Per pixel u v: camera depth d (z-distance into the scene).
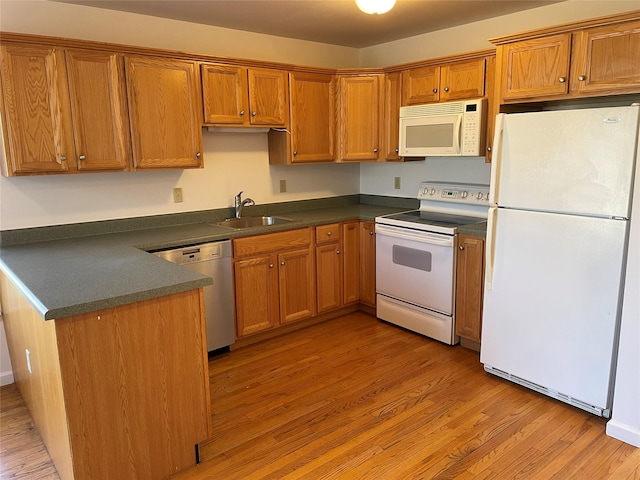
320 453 2.23
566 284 2.47
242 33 3.73
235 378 2.99
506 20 3.40
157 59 2.97
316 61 4.25
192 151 3.21
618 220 2.24
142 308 1.90
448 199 3.82
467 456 2.18
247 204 3.91
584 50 2.51
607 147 2.24
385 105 3.92
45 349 1.91
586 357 2.45
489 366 2.94
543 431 2.37
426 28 3.76
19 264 2.34
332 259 3.87
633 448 2.22
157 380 1.98
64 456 1.92
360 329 3.79
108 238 3.04
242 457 2.21
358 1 2.38
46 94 2.60
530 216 2.56
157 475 2.04
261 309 3.47
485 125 3.29
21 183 2.87
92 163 2.80
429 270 3.42
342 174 4.58
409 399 2.70
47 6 2.86
